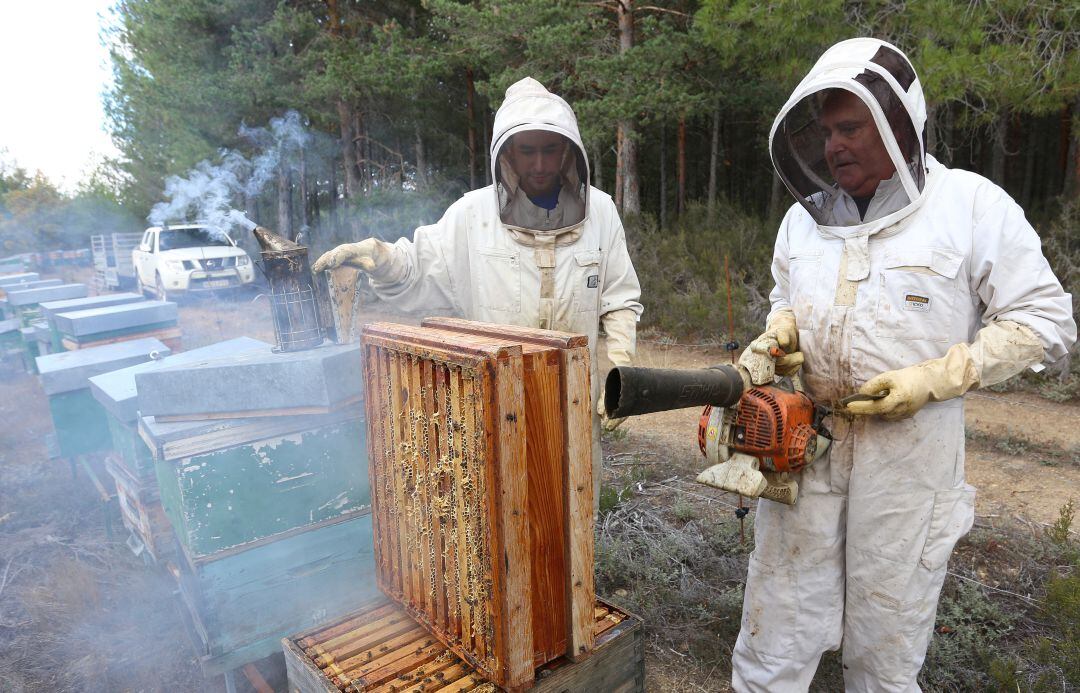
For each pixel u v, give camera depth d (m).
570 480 1.63
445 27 12.25
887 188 1.95
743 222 10.41
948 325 1.93
